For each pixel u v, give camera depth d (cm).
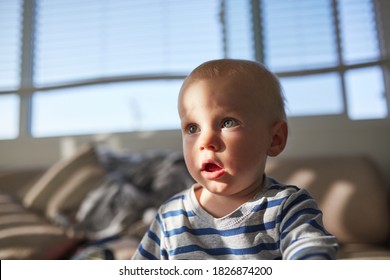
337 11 196
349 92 190
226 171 56
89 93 211
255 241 57
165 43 210
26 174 173
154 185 147
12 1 231
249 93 58
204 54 206
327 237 51
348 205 143
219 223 60
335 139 185
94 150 164
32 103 218
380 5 194
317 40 197
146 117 204
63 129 211
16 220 133
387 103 187
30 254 115
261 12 204
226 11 207
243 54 203
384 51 190
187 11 211
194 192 66
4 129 217
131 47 212
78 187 151
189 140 60
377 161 179
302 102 193
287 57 198
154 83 204
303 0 203
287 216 56
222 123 57
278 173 157
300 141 188
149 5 215
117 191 144
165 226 65
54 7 225
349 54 192
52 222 143
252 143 57
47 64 218
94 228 136
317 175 153
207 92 58
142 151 198
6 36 227
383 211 141
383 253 126
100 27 217
